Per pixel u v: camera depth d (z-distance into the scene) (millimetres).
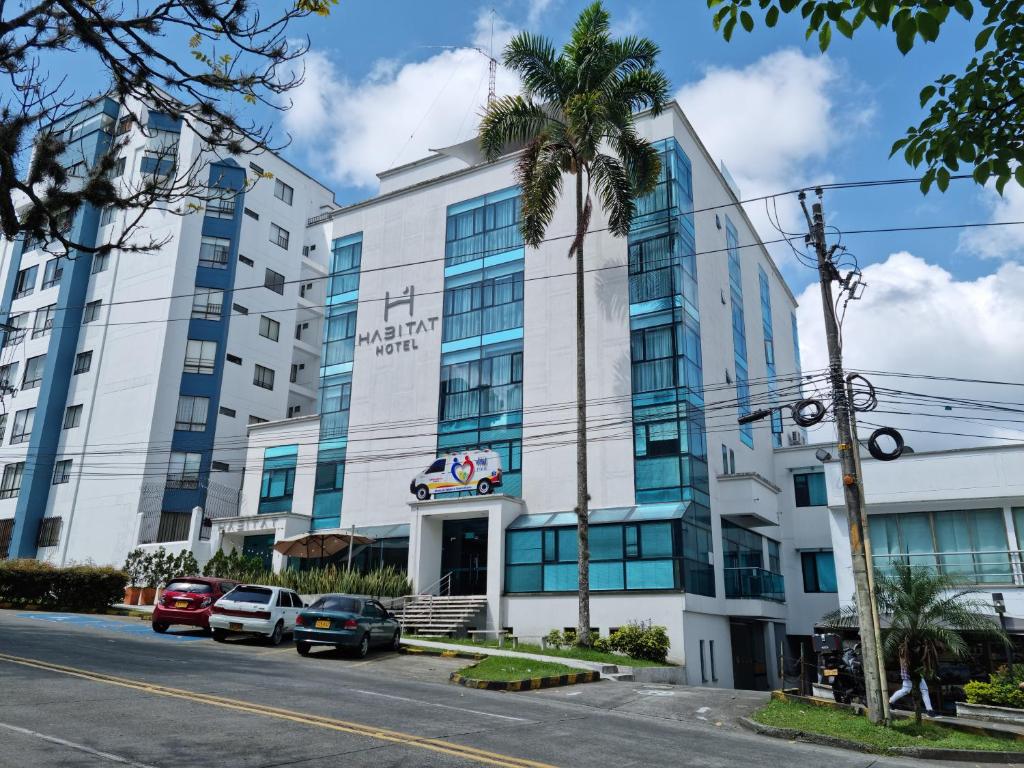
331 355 36094
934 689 16266
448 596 28047
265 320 45375
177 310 41531
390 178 37938
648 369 27938
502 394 30719
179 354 41125
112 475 39750
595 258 30219
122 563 37469
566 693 16141
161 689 11445
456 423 31547
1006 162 6418
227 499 40656
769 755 10594
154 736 8484
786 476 35281
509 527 28109
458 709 12102
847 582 23078
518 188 32875
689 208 30672
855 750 11969
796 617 33156
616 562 25875
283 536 32969
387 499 32344
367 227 36938
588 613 23203
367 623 20344
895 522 23391
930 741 12312
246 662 16234
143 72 9406
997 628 15617
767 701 16391
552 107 26844
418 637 24906
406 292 34656
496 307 31969
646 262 29125
